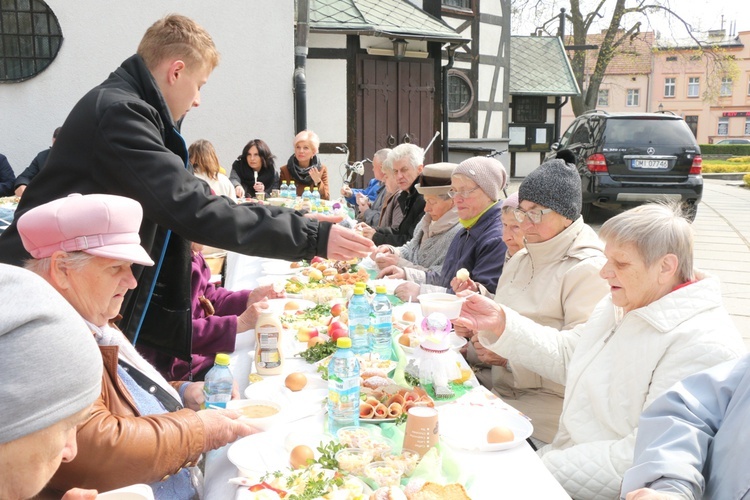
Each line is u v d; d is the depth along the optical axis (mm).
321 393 2025
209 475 1705
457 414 1926
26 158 7086
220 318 2598
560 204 2623
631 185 9188
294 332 2627
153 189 1945
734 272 6863
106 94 2031
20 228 1528
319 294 3174
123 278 1623
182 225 1966
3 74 6910
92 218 1513
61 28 6973
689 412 1587
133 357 1783
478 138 15594
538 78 19656
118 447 1451
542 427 2523
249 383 2211
